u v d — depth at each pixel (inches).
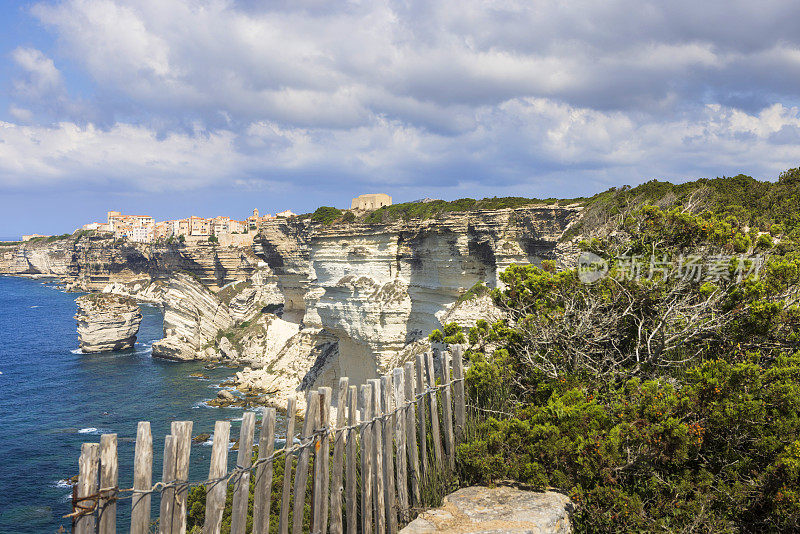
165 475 316.2
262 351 4286.4
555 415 525.3
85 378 3737.7
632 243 792.9
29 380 3659.0
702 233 756.0
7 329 5851.4
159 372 3961.6
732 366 537.0
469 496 476.1
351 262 3191.4
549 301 754.8
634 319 696.4
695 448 482.3
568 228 2148.1
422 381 488.1
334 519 405.1
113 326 4712.1
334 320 3097.9
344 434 415.5
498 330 759.1
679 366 623.5
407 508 453.1
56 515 1775.3
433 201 3201.3
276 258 4530.0
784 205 1636.3
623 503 459.2
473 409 583.2
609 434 486.0
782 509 427.2
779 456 443.2
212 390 3467.0
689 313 650.8
